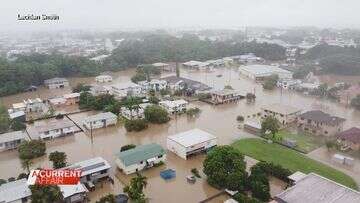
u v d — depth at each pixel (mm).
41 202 39938
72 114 87125
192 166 56500
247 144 64125
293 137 68562
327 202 36719
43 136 69438
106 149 64125
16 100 104562
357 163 56938
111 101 89875
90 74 140375
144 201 41906
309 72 132500
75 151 63375
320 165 55500
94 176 50625
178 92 102438
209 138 61906
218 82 122812
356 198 37250
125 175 53344
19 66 120375
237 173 47062
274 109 78750
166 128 75312
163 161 57281
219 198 46469
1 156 62938
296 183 40844
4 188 45406
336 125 70062
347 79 128750
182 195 47406
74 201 44781
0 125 73125
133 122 73812
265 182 47156
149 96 97000
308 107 91062
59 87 121625
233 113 85625
